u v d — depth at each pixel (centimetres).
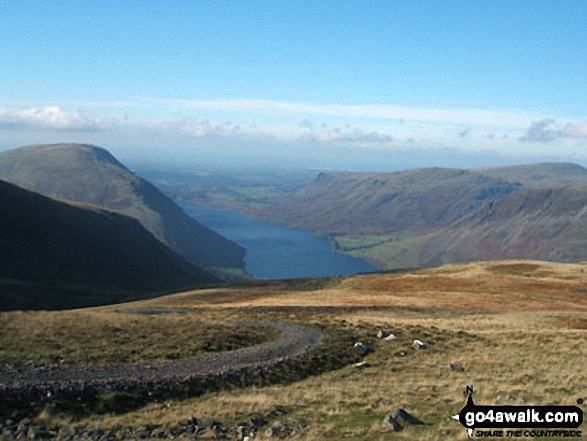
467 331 4159
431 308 6288
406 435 1775
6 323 3203
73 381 2247
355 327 4106
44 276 17225
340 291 9431
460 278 10569
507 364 3003
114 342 3036
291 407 2186
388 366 3053
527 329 4241
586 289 9175
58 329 3170
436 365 3059
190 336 3347
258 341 3491
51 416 1936
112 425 1909
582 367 2833
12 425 1845
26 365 2439
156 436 1833
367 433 1817
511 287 9394
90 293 15225
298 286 11094
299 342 3466
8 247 17912
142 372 2512
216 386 2475
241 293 9725
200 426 1933
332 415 2067
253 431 1902
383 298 8006
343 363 3138
